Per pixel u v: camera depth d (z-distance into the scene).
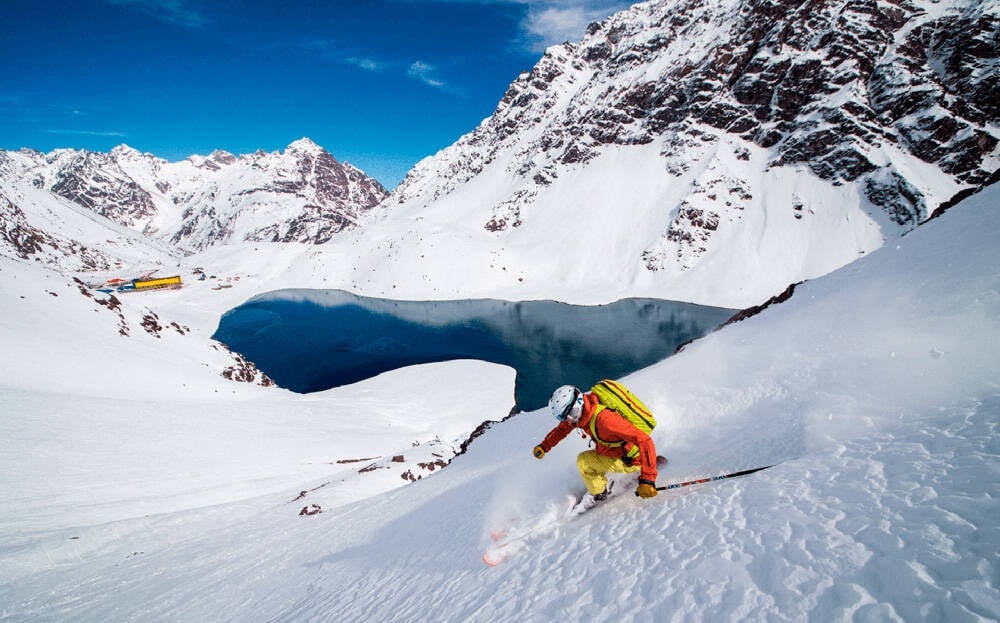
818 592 2.26
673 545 3.22
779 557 2.65
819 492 3.19
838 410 4.38
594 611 2.88
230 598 8.30
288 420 32.88
